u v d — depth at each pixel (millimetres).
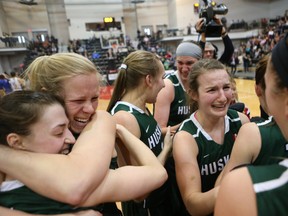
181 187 788
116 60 13070
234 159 722
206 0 1803
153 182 625
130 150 742
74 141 582
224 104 860
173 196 954
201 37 1826
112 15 18094
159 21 18828
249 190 347
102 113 717
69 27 17531
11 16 15641
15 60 14727
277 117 370
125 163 820
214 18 1772
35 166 496
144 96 1007
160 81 1027
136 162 731
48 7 16328
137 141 752
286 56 323
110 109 1075
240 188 353
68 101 615
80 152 546
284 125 366
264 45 11078
